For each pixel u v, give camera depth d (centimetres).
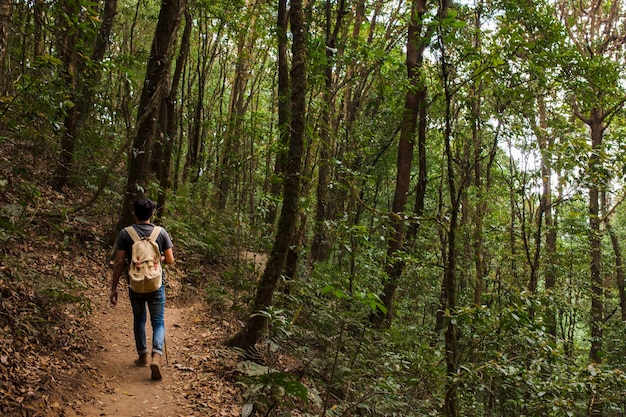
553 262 1341
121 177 1103
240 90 2147
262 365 577
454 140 1330
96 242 807
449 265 606
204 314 754
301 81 587
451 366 571
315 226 1120
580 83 1027
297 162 576
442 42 640
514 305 580
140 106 820
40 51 852
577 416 581
